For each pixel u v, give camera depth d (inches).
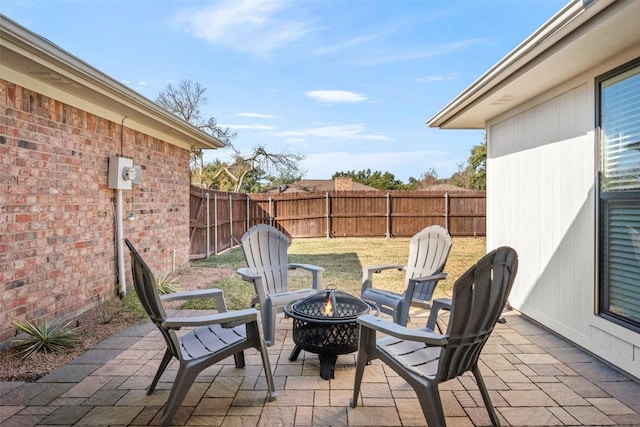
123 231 223.6
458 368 93.5
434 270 173.3
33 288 157.4
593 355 144.3
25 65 141.3
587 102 147.5
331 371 123.9
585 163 149.0
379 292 174.4
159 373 114.1
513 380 123.8
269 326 153.8
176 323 99.4
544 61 136.5
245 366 133.2
